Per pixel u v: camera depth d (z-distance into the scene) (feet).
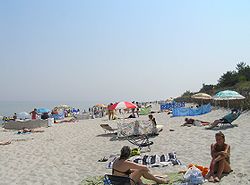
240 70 161.07
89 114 127.24
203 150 35.12
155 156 32.07
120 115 121.19
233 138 40.83
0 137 67.72
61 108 162.81
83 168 31.71
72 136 60.80
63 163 35.12
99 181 25.31
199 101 145.38
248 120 59.72
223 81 161.68
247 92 83.71
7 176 31.07
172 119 78.18
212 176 23.18
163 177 24.16
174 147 38.73
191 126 58.49
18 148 49.52
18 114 122.83
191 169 23.25
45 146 49.75
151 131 51.03
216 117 74.43
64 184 26.35
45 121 88.74
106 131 64.13
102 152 40.27
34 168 33.73
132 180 21.40
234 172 24.44
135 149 35.65
